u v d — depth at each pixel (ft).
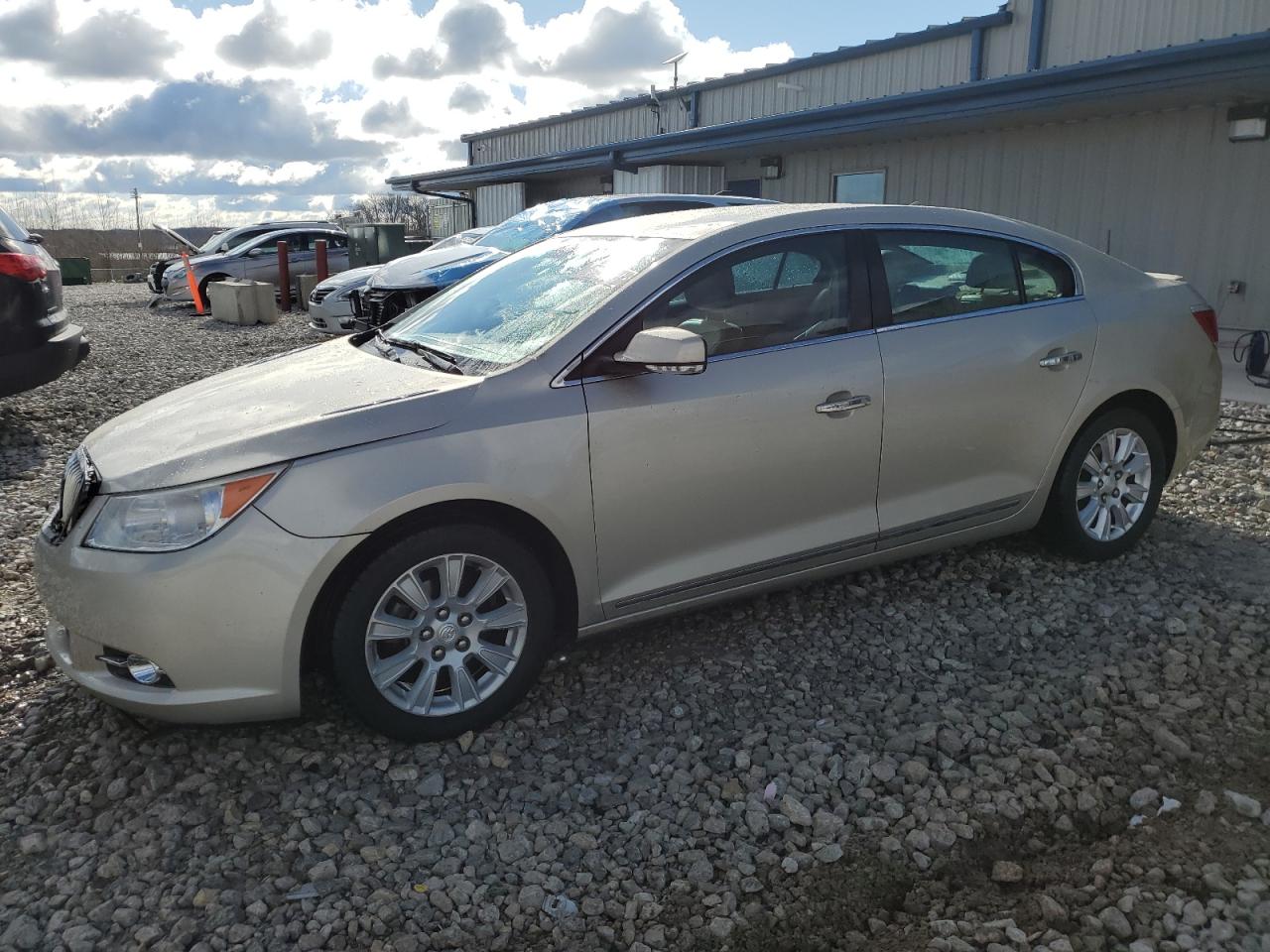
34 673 11.98
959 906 7.97
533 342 10.99
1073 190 37.29
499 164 65.51
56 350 23.00
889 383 12.09
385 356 12.36
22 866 8.57
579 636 11.03
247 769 9.91
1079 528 14.08
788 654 12.10
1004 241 13.50
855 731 10.36
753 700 11.09
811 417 11.63
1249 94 30.83
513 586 10.36
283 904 8.08
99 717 10.89
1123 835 8.72
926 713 10.66
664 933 7.72
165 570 9.12
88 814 9.28
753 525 11.64
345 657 9.68
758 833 8.86
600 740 10.41
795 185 48.93
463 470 9.82
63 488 10.53
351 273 43.68
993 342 12.87
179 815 9.19
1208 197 33.58
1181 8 34.63
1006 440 13.16
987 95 33.91
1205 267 34.06
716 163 53.42
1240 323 33.35
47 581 9.92
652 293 11.10
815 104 50.44
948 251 13.01
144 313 59.36
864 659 11.93
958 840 8.73
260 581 9.22
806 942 7.64
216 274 62.08
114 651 9.59
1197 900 7.81
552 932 7.79
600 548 10.76
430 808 9.34
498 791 9.59
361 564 9.66
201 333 47.60
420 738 10.19
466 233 40.50
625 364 10.76
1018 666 11.58
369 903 8.07
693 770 9.82
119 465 9.87
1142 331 14.12
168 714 9.43
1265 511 16.78
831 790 9.43
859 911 7.96
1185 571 14.19
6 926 7.82
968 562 14.65
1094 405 13.70
